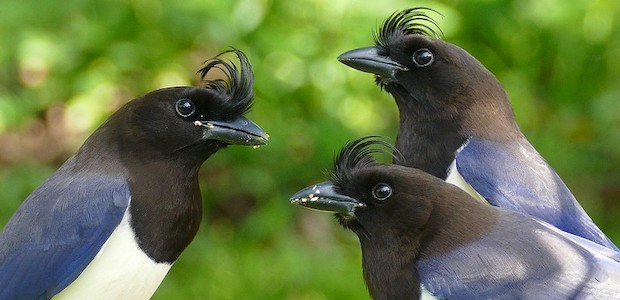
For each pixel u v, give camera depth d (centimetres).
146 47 1788
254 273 1684
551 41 1853
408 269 955
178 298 1667
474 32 1841
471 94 1132
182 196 1002
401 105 1156
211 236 1759
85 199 991
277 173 1816
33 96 1811
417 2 1673
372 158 1005
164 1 1716
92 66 1789
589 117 1917
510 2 1812
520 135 1152
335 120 1798
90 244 985
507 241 944
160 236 992
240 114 1016
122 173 997
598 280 928
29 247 1002
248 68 1023
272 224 1761
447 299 934
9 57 1736
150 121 1002
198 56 1823
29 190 1731
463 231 951
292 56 1752
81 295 995
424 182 962
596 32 1822
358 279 1673
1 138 1903
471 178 1113
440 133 1134
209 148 1014
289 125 1794
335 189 980
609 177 1938
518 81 1847
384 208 962
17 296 1002
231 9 1677
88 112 1784
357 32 1695
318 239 1798
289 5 1739
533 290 923
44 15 1723
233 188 1817
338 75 1755
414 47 1134
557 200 1119
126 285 994
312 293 1675
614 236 1897
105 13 1758
